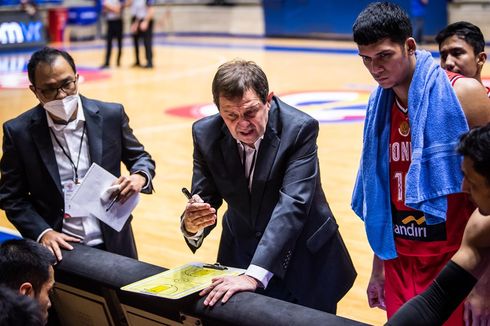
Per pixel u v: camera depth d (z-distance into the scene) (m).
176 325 2.58
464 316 2.34
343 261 2.89
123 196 3.04
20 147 3.08
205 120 2.81
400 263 2.68
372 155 2.64
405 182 2.57
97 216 3.01
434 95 2.48
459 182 2.46
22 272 2.28
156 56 19.08
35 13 20.61
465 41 3.54
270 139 2.68
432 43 18.38
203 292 2.47
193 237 2.72
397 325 1.96
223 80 2.43
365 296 4.36
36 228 3.05
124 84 14.04
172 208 6.32
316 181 2.73
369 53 2.43
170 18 25.53
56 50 3.00
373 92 2.68
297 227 2.60
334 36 20.77
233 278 2.51
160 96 12.58
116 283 2.68
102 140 3.14
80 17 23.72
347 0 20.23
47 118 3.08
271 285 2.86
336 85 12.99
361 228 5.56
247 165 2.74
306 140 2.67
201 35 25.31
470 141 1.88
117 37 16.81
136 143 3.29
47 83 2.93
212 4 25.81
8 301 1.72
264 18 22.34
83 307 2.93
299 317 2.27
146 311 2.66
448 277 1.96
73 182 3.11
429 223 2.49
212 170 2.77
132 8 16.50
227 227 2.94
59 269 2.87
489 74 13.00
